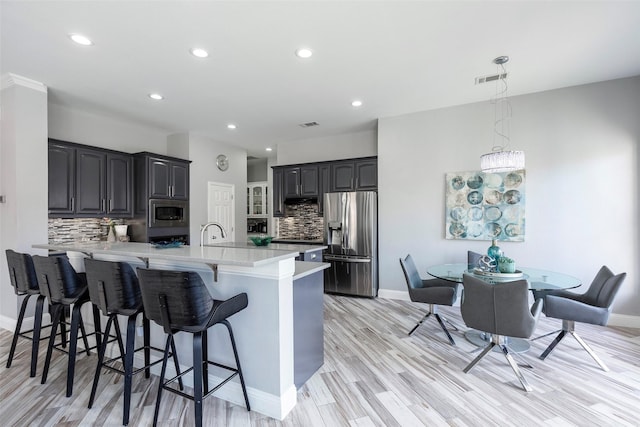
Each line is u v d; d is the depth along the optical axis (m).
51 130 4.12
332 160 5.68
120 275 1.94
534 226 3.85
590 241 3.61
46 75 3.29
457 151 4.28
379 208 4.80
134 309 1.96
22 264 2.54
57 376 2.46
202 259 1.83
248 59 2.99
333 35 2.61
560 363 2.66
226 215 6.36
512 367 2.39
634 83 3.43
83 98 3.93
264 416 1.99
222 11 2.28
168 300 1.70
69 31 2.51
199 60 3.00
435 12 2.32
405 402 2.13
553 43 2.76
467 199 4.19
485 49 2.85
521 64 3.14
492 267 2.99
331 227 5.09
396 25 2.48
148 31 2.52
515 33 2.60
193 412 2.02
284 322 2.02
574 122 3.67
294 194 5.80
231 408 2.07
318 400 2.16
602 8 2.29
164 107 4.29
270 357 2.00
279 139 6.11
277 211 6.00
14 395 2.19
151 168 4.88
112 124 4.86
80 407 2.06
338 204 5.04
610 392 2.23
